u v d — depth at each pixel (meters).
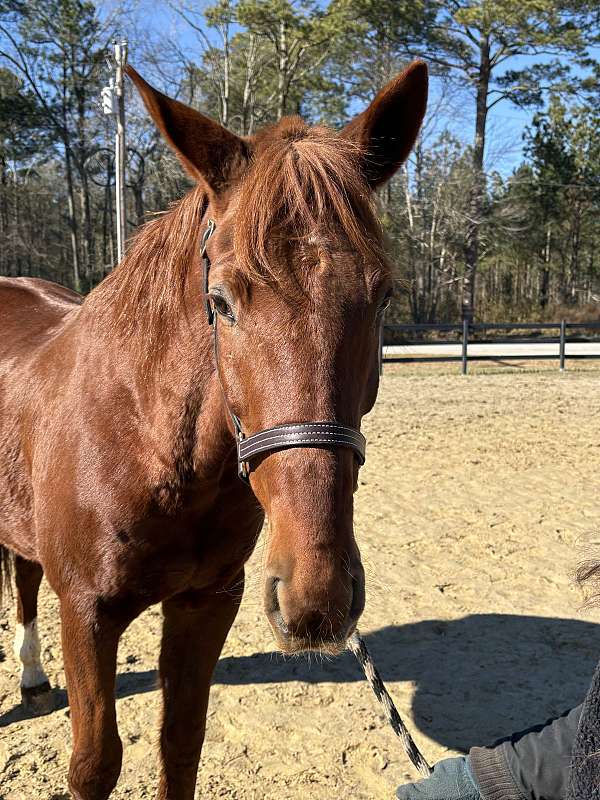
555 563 4.45
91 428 2.03
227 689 3.14
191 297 1.89
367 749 2.76
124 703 3.02
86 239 31.98
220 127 1.71
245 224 1.43
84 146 30.52
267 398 1.38
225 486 1.97
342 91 27.08
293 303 1.37
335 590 1.27
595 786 1.20
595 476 6.29
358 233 1.43
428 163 28.16
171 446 1.89
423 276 28.88
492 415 8.96
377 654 3.45
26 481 2.35
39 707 2.96
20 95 28.62
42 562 2.18
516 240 30.59
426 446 7.28
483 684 3.21
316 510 1.31
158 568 2.00
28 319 2.81
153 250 2.06
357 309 1.40
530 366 14.98
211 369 1.85
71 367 2.21
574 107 34.31
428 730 2.89
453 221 27.02
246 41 26.84
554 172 33.12
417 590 4.07
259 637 3.58
